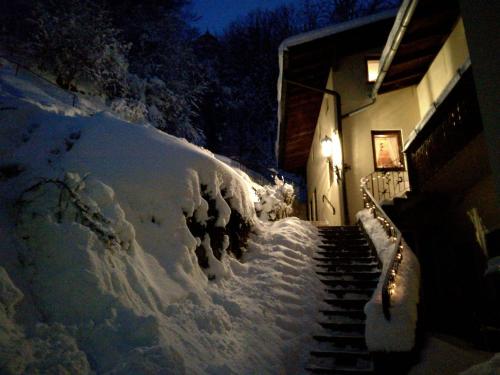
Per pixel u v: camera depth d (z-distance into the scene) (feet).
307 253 29.81
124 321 14.21
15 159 20.03
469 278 26.16
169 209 21.27
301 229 33.06
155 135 24.38
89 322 13.64
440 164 28.78
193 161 24.12
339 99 43.50
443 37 36.19
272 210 36.52
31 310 13.30
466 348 21.89
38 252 15.12
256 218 32.22
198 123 103.55
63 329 13.03
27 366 11.27
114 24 76.89
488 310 23.95
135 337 13.94
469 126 24.22
